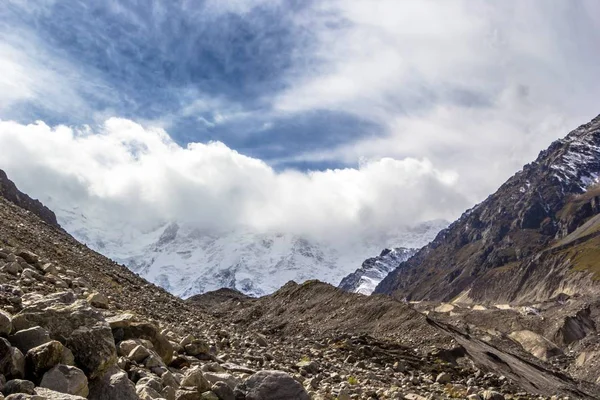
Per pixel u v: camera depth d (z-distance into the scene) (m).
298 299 66.25
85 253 36.50
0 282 12.12
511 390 29.42
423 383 24.91
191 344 12.98
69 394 5.66
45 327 6.90
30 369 6.11
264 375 8.88
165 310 27.48
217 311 74.25
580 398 41.81
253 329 53.34
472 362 36.62
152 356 8.94
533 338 117.12
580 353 106.06
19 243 22.70
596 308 145.50
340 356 30.75
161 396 7.34
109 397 6.58
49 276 15.19
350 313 54.62
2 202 36.91
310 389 13.09
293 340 38.88
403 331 45.72
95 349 6.88
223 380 8.91
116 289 26.19
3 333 6.51
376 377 22.27
